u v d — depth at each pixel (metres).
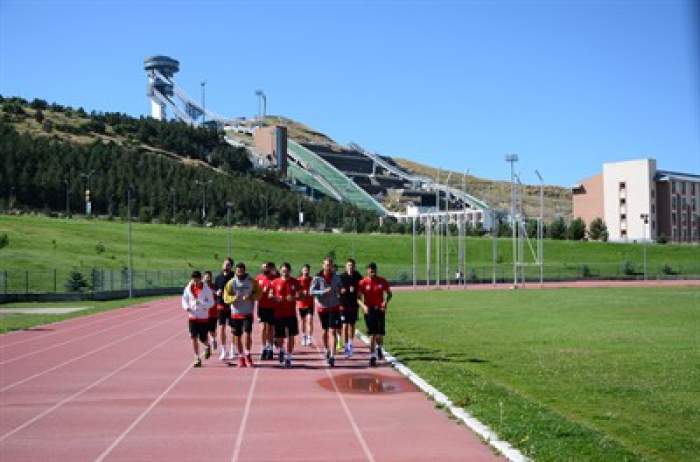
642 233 166.88
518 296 63.50
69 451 10.82
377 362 21.12
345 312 20.92
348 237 154.50
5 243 101.69
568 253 149.38
